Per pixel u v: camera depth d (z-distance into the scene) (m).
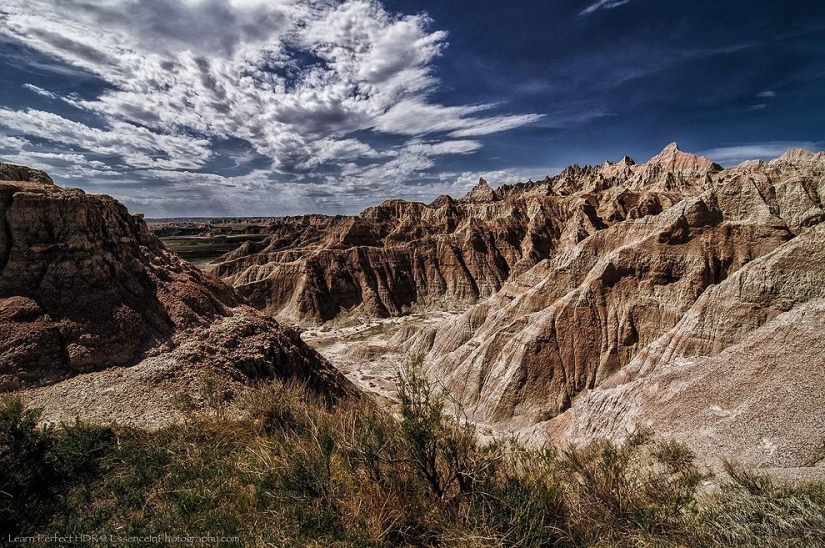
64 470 7.38
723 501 7.88
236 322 17.08
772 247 39.81
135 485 7.27
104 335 13.16
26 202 13.61
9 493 6.39
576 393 39.69
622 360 40.22
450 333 59.97
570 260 51.16
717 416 20.55
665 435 20.88
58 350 12.30
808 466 15.05
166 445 8.59
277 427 9.70
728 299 33.69
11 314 12.22
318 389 17.89
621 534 6.08
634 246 44.56
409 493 6.49
